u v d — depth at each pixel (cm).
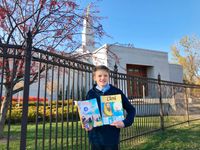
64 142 595
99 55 828
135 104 677
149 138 672
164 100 919
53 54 343
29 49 309
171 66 2392
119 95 286
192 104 1225
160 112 807
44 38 637
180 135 717
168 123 898
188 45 3244
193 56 3225
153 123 767
